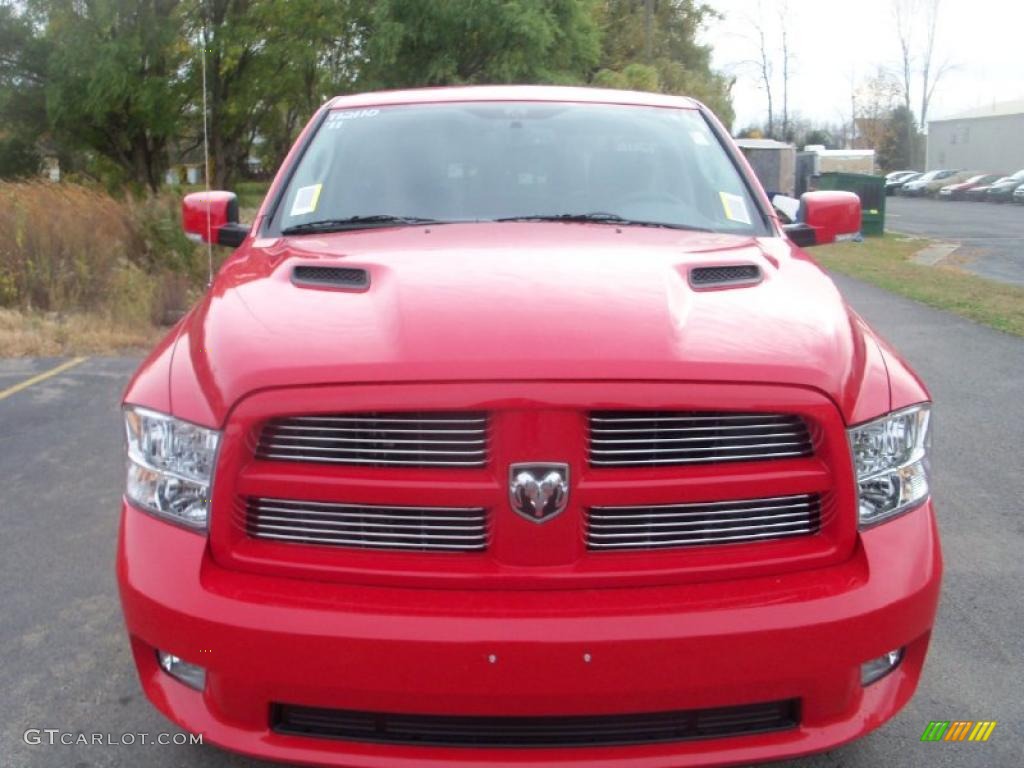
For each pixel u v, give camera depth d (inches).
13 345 368.2
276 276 123.5
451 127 166.2
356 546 100.3
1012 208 1925.4
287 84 1138.0
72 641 155.9
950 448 258.8
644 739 99.5
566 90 180.9
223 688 99.3
